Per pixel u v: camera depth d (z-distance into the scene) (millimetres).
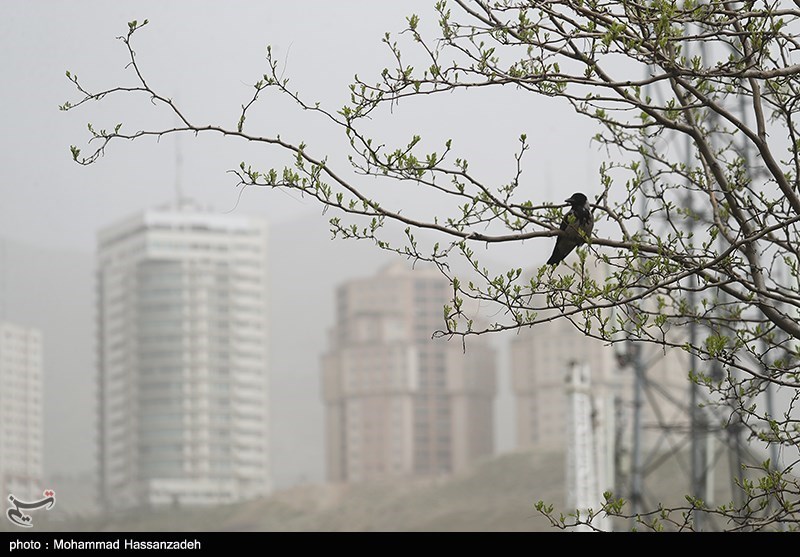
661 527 14438
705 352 14219
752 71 13688
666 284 13594
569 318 13727
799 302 13922
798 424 15047
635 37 13883
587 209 14133
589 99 14227
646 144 17078
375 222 13820
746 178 15609
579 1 13945
